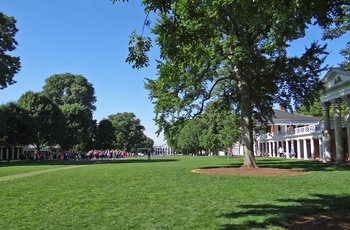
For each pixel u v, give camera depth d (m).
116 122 134.62
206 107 33.16
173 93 26.19
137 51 8.47
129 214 8.95
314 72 24.92
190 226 7.56
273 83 24.81
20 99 64.62
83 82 90.50
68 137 73.88
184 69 22.92
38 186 15.49
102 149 97.38
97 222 8.13
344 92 36.53
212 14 10.39
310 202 10.10
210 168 26.48
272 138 73.62
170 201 10.77
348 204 9.67
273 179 16.92
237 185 14.51
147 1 7.52
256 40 24.16
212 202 10.42
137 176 20.06
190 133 98.38
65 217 8.73
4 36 43.03
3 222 8.29
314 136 50.06
